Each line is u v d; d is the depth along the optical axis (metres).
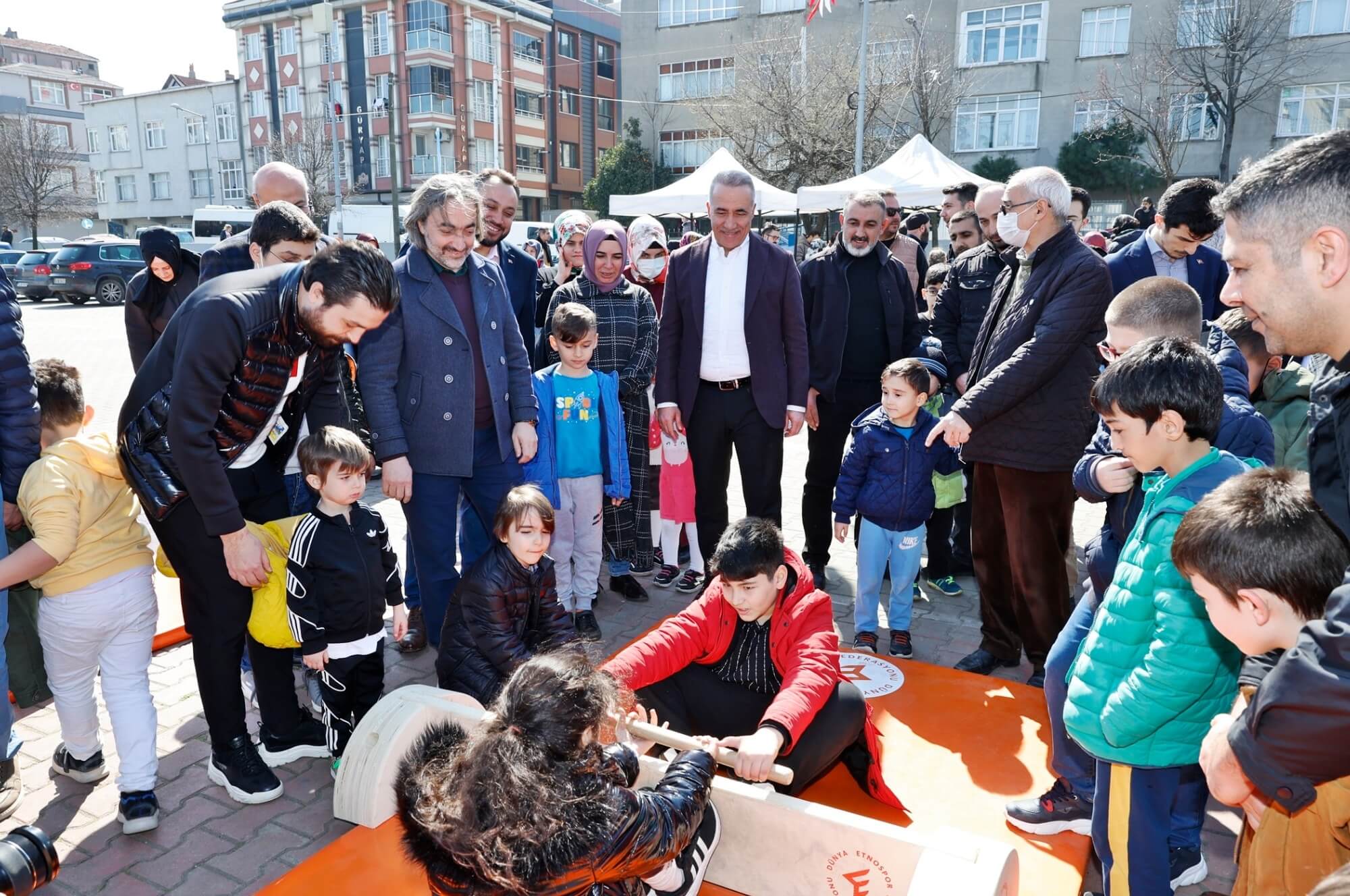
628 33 36.78
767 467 4.27
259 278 2.55
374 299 2.39
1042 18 26.98
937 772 2.92
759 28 33.38
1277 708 1.33
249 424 2.61
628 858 1.60
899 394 3.73
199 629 2.75
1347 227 1.34
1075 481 2.60
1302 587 1.50
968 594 4.73
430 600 3.54
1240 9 22.47
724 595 2.55
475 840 1.45
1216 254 3.93
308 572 2.80
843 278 4.52
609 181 36.53
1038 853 2.51
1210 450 2.04
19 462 2.62
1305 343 1.46
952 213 6.83
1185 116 24.06
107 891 2.43
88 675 2.85
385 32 37.91
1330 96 23.61
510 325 3.63
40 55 67.81
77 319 18.47
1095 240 7.21
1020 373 3.13
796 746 2.41
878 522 3.83
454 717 2.69
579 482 4.12
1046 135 27.52
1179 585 1.89
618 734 2.39
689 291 4.16
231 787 2.85
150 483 2.52
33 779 2.97
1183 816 2.37
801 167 23.77
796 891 2.17
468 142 39.19
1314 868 1.63
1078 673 2.12
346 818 2.69
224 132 44.78
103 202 49.81
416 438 3.37
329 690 2.96
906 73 23.98
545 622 3.27
